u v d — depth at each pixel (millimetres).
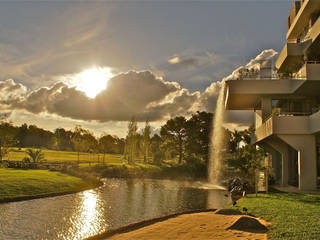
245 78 23266
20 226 13359
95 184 31938
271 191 19984
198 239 7988
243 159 28281
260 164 27547
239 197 18641
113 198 22578
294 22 26812
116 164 55531
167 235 8633
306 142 20391
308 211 11203
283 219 9859
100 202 20469
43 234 12141
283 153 24625
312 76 19203
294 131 20516
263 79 22969
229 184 19188
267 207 12508
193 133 60000
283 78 23469
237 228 9070
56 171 41312
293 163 25359
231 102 27438
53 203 19625
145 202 20734
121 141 117125
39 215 15734
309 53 23031
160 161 61031
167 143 65312
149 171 50000
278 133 20688
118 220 14805
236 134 54156
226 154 53406
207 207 18688
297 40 25172
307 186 20141
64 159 65125
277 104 23875
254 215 11164
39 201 20312
